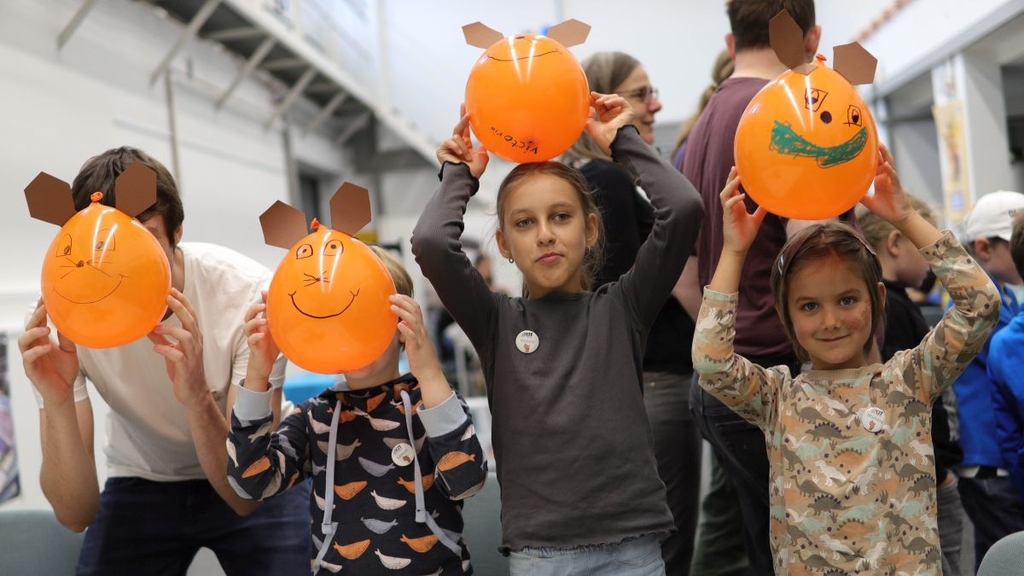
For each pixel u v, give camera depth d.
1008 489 1.93
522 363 1.25
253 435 1.24
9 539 1.67
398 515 1.28
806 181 1.05
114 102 4.15
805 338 1.22
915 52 6.20
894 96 6.99
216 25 5.15
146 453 1.56
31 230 3.32
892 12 6.48
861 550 1.13
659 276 1.25
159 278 1.20
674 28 7.78
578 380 1.22
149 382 1.46
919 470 1.15
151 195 1.23
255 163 6.09
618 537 1.17
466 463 1.22
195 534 1.56
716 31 7.71
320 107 7.68
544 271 1.25
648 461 1.22
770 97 1.09
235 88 5.49
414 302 1.23
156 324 1.24
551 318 1.28
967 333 1.13
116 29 4.20
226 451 1.39
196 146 5.12
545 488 1.19
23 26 3.42
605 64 1.97
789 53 1.10
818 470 1.17
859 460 1.16
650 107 2.07
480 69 1.23
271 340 1.25
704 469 3.01
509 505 1.22
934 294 3.73
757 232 1.33
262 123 6.29
